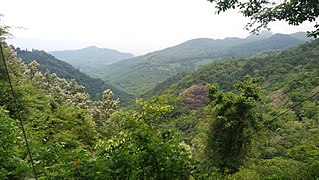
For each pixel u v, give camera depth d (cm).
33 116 1289
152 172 322
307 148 1489
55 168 289
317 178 634
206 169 370
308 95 3422
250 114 1548
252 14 773
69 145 1200
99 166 294
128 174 307
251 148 1599
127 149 341
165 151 340
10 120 441
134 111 870
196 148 1656
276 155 1886
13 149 379
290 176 700
